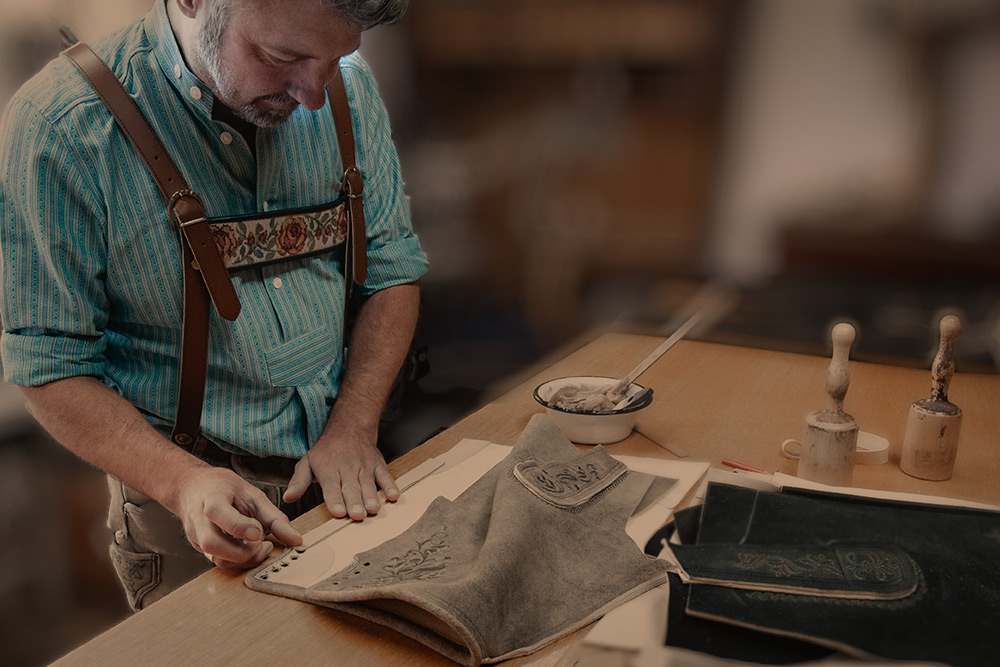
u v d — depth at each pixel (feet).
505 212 6.95
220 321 3.13
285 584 2.28
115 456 2.89
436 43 6.73
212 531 2.39
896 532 2.29
